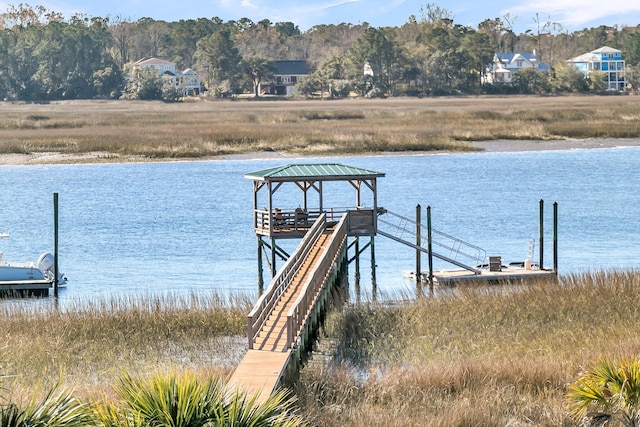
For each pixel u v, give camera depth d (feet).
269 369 128.88
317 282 179.01
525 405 129.29
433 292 218.18
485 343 169.58
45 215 376.07
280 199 426.10
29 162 526.98
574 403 117.19
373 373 148.25
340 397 134.10
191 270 274.57
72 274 269.23
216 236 332.80
